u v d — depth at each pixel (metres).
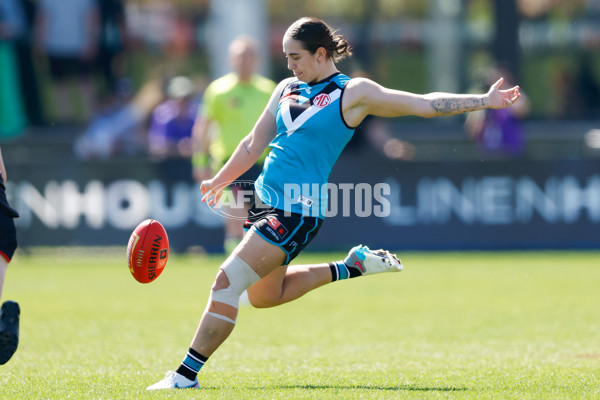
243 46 38.00
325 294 37.78
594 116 66.00
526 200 50.72
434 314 31.92
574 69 66.12
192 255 49.88
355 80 17.91
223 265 17.86
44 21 60.22
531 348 24.45
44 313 32.00
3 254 17.05
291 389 17.69
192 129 50.97
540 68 66.44
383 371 20.47
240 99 38.16
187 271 44.28
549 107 66.12
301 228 17.78
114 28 61.22
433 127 63.31
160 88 56.41
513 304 34.25
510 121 53.53
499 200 50.69
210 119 38.66
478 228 50.66
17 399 16.70
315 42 17.75
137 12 62.00
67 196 49.38
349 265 19.70
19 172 49.28
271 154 18.16
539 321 30.03
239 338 26.66
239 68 38.09
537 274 42.97
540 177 50.69
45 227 49.38
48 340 26.08
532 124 65.44
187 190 49.66
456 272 44.00
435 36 65.62
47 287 39.12
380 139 51.47
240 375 19.92
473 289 38.59
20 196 49.38
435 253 50.75
